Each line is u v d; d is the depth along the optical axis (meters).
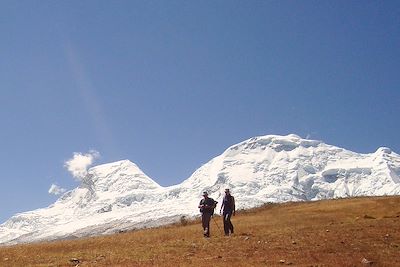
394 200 47.75
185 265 19.00
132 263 20.22
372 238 24.83
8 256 24.95
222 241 25.89
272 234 27.73
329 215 41.62
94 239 32.78
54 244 30.52
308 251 21.66
